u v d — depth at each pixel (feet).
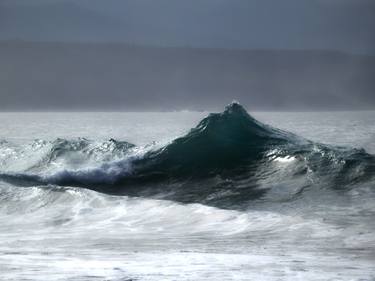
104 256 115.75
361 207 169.07
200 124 255.09
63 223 159.63
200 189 218.38
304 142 245.86
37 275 97.30
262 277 96.73
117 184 231.09
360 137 511.40
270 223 146.30
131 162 241.14
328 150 225.35
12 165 265.54
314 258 112.68
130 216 161.99
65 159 259.60
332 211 165.58
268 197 195.42
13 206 178.81
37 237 142.82
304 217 160.25
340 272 100.53
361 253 117.08
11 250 124.26
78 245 130.52
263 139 247.91
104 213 166.40
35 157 267.59
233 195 203.51
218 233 141.08
